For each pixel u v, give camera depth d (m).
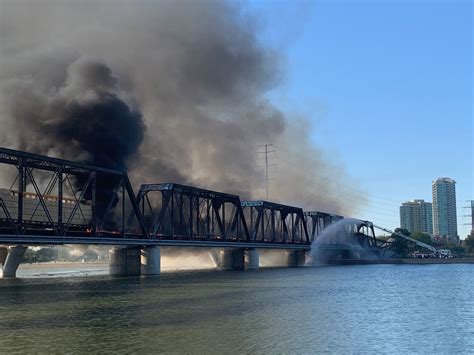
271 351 37.50
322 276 127.38
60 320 50.38
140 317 52.12
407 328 47.28
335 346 39.38
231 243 156.75
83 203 109.19
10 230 91.62
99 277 120.81
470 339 42.44
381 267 195.25
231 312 56.00
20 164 88.81
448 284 102.19
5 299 69.38
